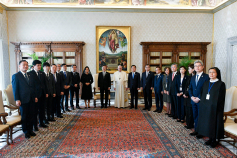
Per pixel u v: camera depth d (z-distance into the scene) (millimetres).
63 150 3078
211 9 9031
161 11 9039
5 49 8633
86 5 8898
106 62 9195
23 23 8836
